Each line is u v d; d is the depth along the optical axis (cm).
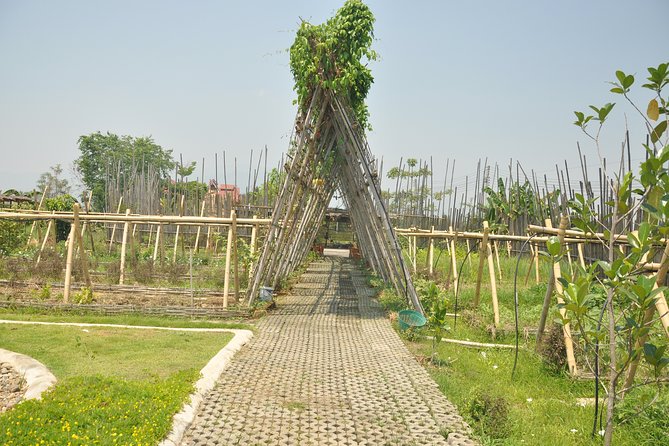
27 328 935
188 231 2364
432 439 532
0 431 451
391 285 1492
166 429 505
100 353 791
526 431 574
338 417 582
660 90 455
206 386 649
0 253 1683
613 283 446
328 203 2109
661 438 550
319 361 807
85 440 449
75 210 1159
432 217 2322
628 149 1030
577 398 700
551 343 817
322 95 1242
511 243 2044
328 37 1155
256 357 812
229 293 1339
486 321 1088
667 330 628
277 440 521
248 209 2209
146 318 1060
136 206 2417
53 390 565
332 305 1330
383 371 762
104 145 4466
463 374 779
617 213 466
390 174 2623
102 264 1706
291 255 1680
